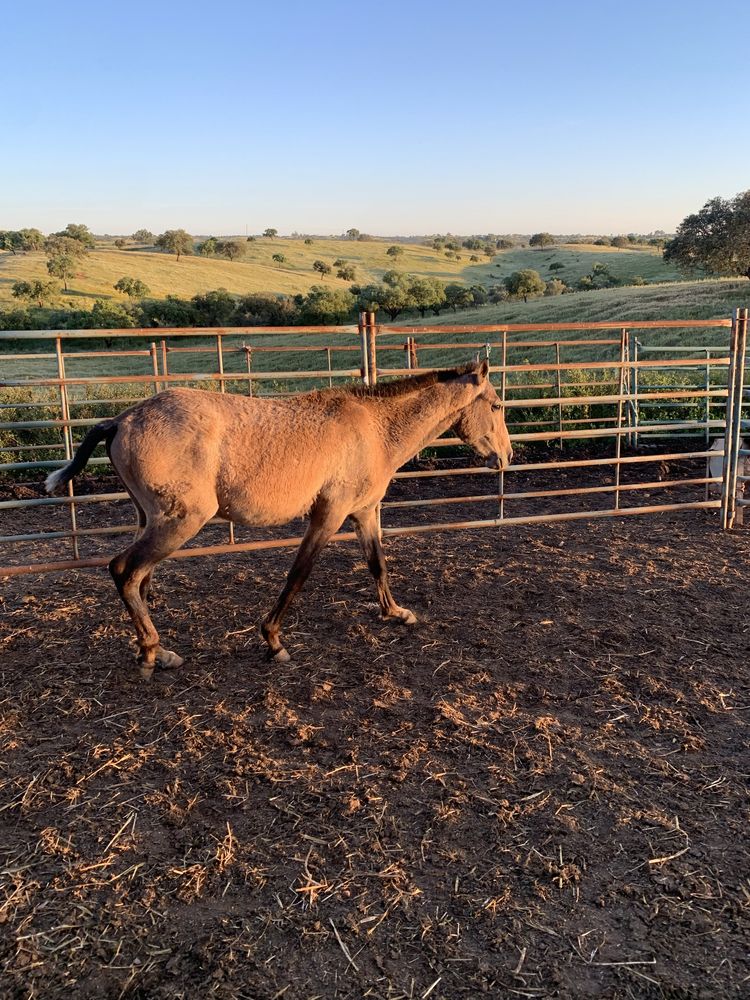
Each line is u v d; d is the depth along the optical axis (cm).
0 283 8419
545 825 321
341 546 745
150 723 409
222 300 6378
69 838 315
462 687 447
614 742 388
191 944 259
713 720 412
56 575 669
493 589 612
